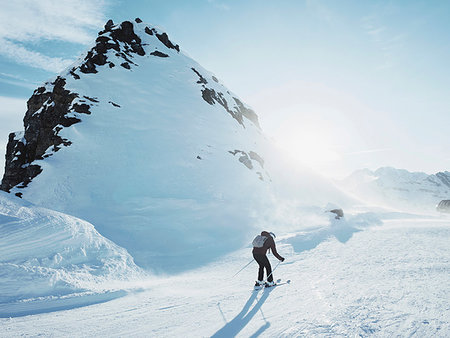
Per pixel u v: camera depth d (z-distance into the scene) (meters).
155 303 6.24
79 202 27.36
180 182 32.91
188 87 53.31
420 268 6.69
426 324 3.15
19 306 6.50
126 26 56.44
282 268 9.47
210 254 19.00
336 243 13.79
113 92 42.66
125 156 34.22
